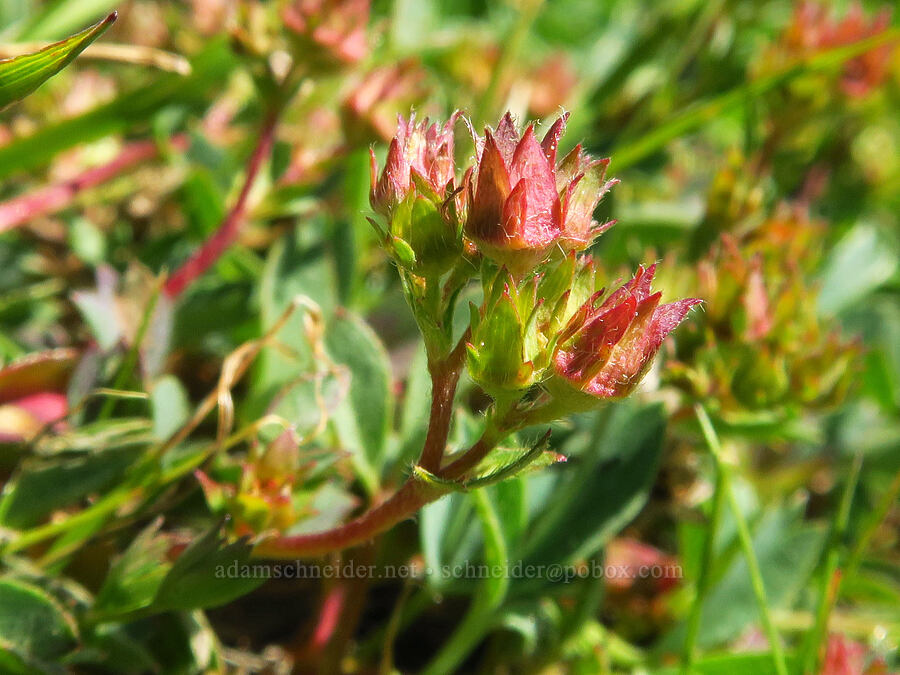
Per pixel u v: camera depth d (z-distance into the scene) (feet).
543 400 0.16
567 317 0.15
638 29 0.44
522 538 0.22
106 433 0.21
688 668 0.22
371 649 0.24
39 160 0.26
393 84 0.27
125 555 0.19
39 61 0.18
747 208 0.28
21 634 0.18
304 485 0.20
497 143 0.16
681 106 0.40
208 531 0.18
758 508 0.26
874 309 0.33
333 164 0.28
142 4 0.36
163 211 0.32
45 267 0.29
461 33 0.39
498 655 0.24
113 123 0.26
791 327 0.24
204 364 0.27
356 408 0.23
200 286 0.26
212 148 0.31
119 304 0.23
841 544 0.29
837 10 0.42
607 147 0.36
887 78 0.34
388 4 0.38
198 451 0.22
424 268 0.16
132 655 0.19
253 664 0.23
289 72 0.25
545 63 0.37
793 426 0.25
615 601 0.26
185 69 0.24
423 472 0.16
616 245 0.32
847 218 0.37
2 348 0.24
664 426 0.23
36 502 0.20
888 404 0.30
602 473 0.22
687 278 0.24
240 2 0.25
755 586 0.22
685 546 0.25
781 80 0.30
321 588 0.23
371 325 0.27
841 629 0.26
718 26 0.39
